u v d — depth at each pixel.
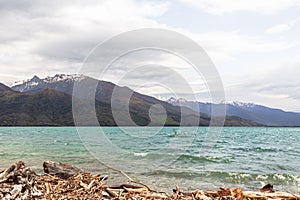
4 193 4.15
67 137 59.00
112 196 5.13
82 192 5.01
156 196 5.30
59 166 6.47
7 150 30.66
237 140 59.41
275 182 15.73
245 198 5.57
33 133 80.88
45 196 4.59
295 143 51.38
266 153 34.34
